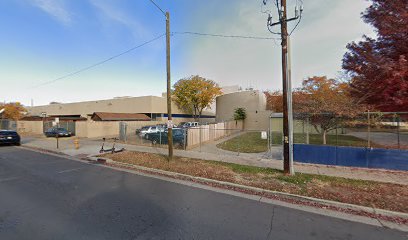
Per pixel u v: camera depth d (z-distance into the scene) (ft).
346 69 46.73
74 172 27.32
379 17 39.29
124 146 50.65
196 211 15.55
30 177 24.53
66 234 12.05
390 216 15.02
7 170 28.09
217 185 22.07
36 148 49.60
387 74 34.71
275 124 76.13
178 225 13.33
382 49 41.29
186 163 31.01
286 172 24.66
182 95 142.72
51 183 22.20
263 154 38.96
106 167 30.48
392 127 38.65
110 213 14.97
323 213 15.53
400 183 21.36
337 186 20.56
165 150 44.09
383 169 26.37
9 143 53.16
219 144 53.47
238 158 35.04
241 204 17.06
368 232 12.84
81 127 79.41
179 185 22.02
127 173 27.02
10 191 19.49
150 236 11.97
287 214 15.26
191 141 50.29
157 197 18.38
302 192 19.10
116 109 144.46
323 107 35.50
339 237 12.20
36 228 12.71
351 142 49.62
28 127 104.78
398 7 36.42
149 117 130.41
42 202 16.90
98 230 12.55
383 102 39.11
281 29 24.32
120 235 12.01
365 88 43.24
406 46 37.29
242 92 116.26
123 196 18.52
